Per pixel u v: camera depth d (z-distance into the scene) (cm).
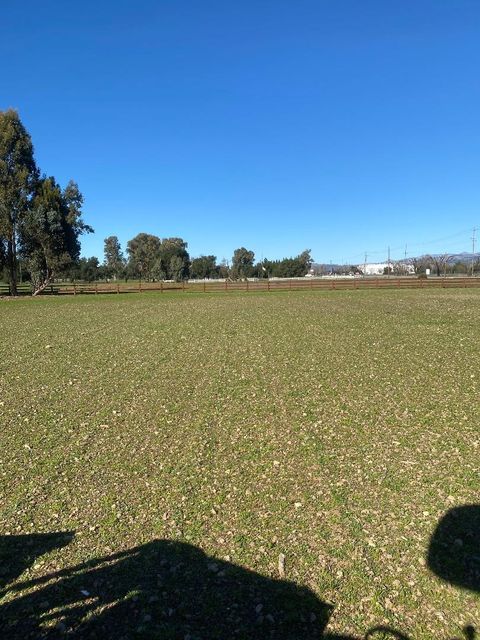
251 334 1639
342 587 354
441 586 351
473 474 522
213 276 13275
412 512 451
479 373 980
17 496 513
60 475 562
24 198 4912
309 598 344
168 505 482
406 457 575
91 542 422
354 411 757
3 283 9000
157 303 3409
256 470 556
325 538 415
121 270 13575
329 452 599
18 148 4878
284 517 451
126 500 495
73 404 853
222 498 492
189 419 750
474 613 324
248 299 3681
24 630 321
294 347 1355
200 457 600
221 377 1018
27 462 602
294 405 802
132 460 598
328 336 1544
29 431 718
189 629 317
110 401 864
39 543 423
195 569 380
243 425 713
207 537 423
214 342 1490
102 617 331
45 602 348
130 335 1697
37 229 4850
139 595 351
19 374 1109
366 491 495
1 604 348
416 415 727
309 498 486
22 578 376
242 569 378
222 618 327
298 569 376
